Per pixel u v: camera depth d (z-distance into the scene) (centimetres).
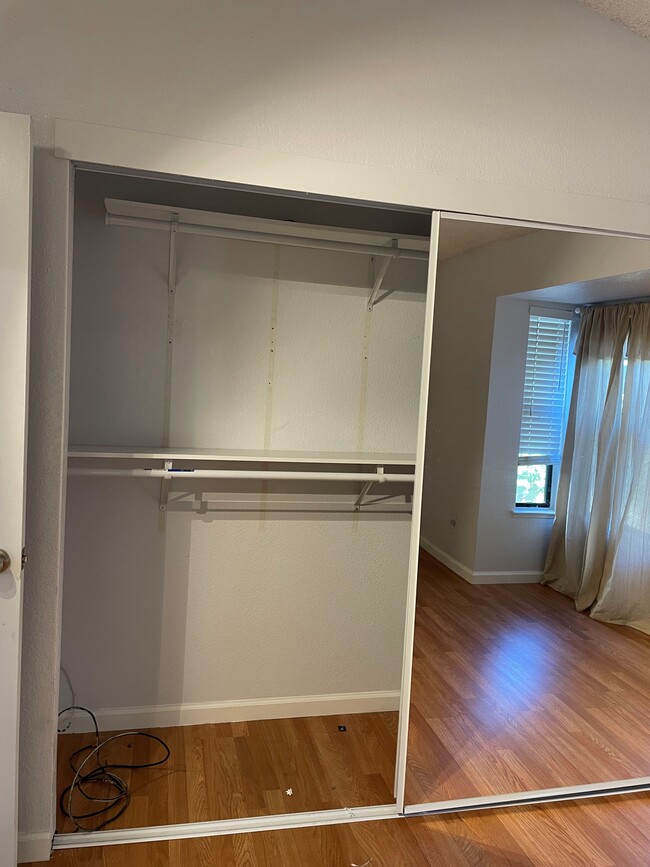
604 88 214
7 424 166
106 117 175
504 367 214
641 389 226
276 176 186
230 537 249
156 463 240
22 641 183
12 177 161
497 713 227
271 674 260
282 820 204
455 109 200
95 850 188
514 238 209
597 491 228
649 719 244
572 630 233
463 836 203
